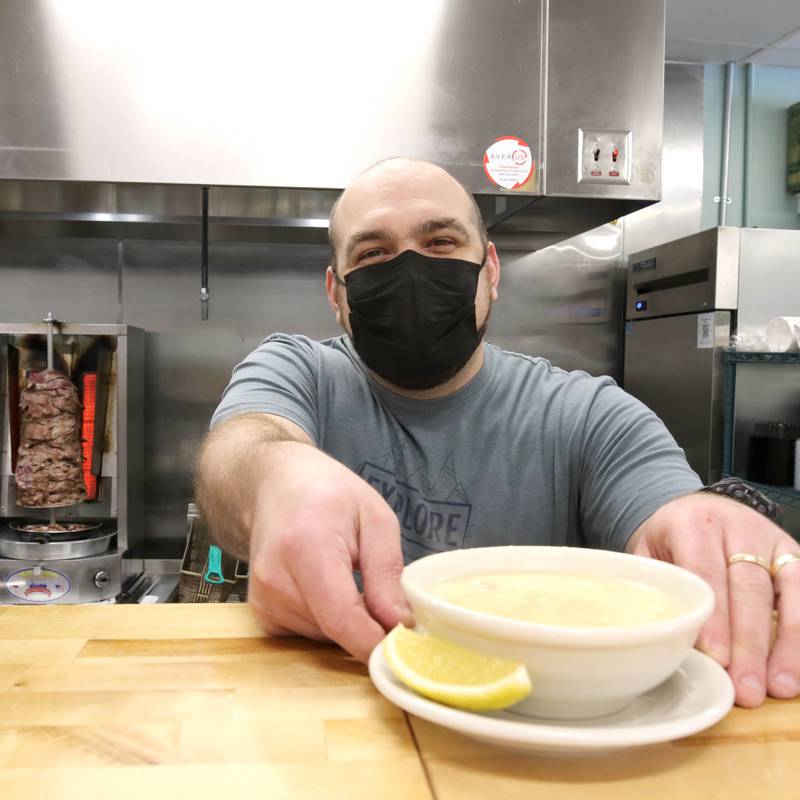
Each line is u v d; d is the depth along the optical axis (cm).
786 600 58
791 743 45
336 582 56
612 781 41
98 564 198
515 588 52
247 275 248
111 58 174
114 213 220
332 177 181
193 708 49
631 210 212
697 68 286
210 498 84
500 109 185
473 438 131
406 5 181
